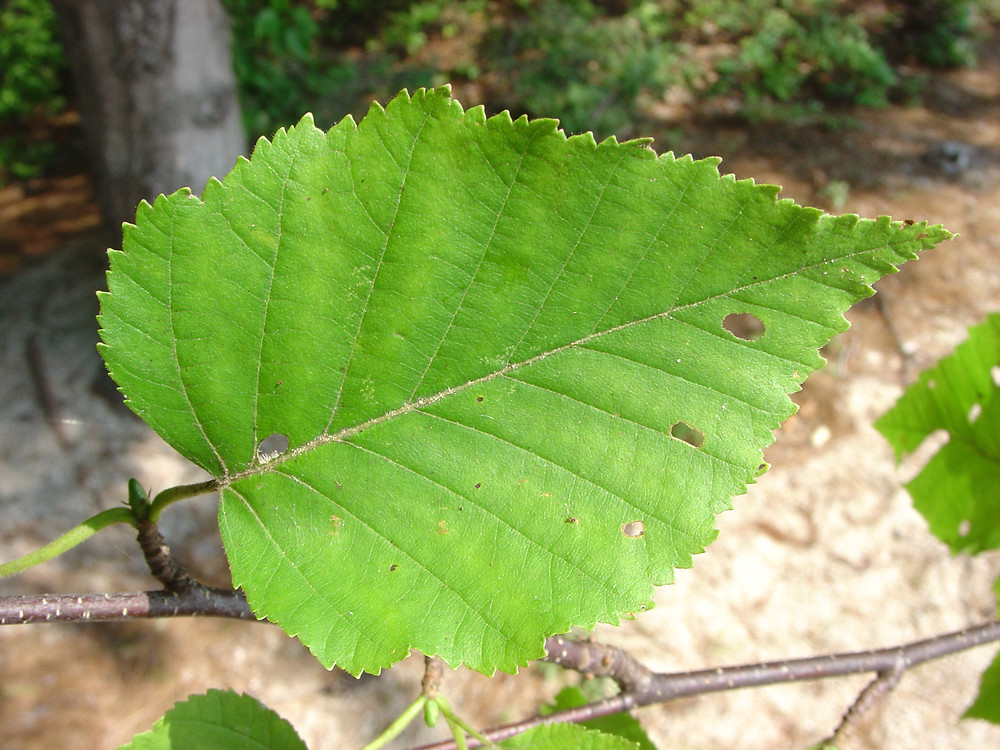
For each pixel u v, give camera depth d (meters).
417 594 0.13
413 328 0.13
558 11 1.40
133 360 0.13
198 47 0.72
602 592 0.13
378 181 0.12
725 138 1.22
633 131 1.21
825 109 1.30
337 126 0.12
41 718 0.63
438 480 0.13
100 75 0.71
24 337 0.86
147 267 0.12
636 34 1.37
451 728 0.16
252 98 1.14
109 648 0.68
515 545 0.13
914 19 1.52
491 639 0.13
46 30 1.23
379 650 0.13
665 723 0.66
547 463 0.13
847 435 0.83
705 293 0.12
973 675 0.68
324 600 0.13
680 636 0.69
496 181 0.12
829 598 0.72
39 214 1.04
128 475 0.76
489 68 1.31
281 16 1.17
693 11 1.46
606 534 0.13
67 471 0.76
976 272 0.99
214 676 0.67
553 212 0.12
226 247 0.12
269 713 0.16
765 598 0.72
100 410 0.81
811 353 0.12
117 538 0.74
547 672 0.68
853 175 1.15
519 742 0.17
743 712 0.67
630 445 0.13
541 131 0.12
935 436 0.82
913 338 0.91
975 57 1.46
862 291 0.12
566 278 0.13
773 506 0.78
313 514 0.13
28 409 0.81
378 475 0.13
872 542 0.75
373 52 1.37
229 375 0.13
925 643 0.23
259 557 0.13
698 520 0.13
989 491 0.24
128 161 0.75
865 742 0.65
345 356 0.13
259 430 0.13
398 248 0.12
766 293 0.12
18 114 1.22
